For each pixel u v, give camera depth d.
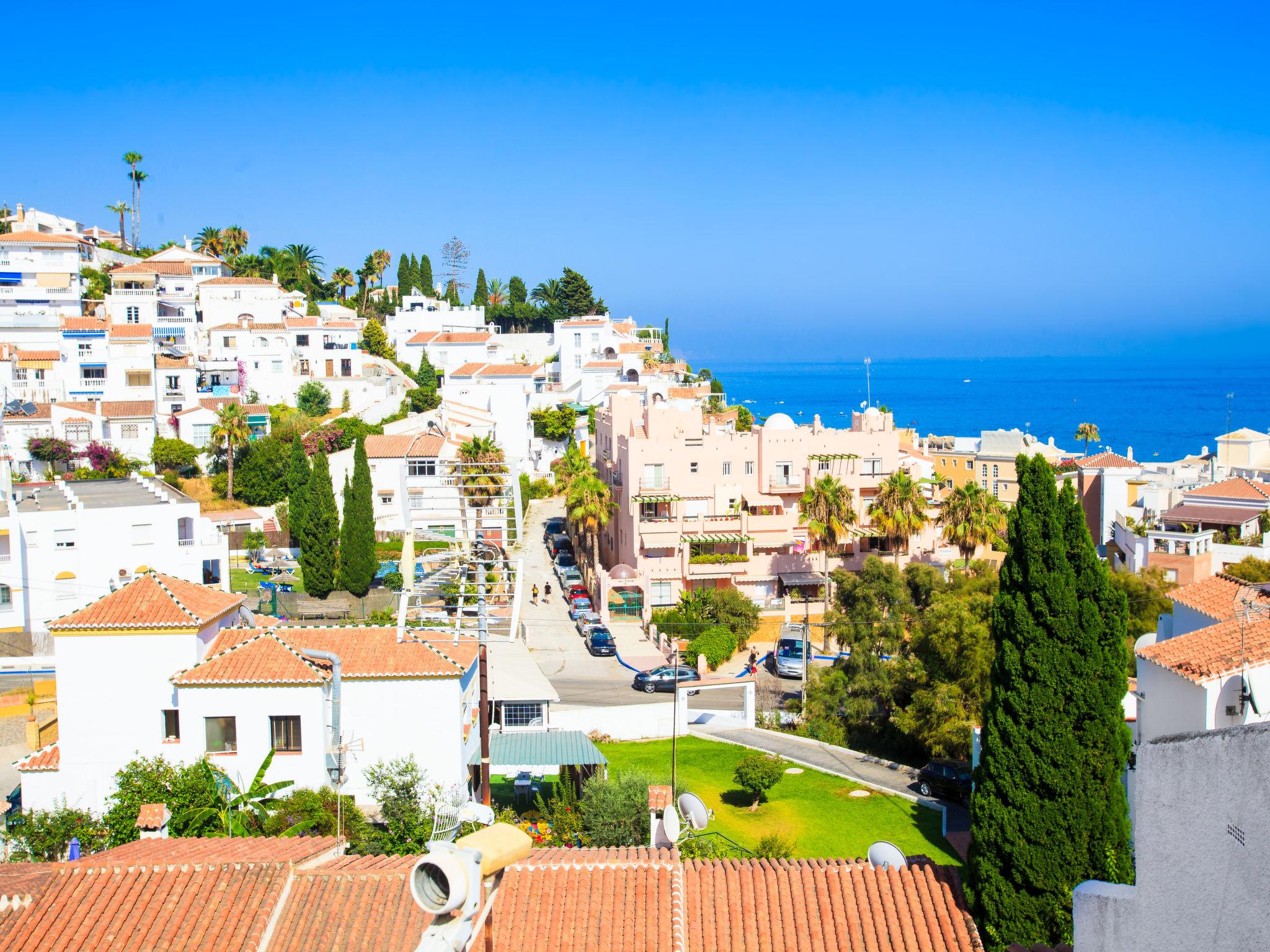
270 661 35.09
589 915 21.50
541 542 98.69
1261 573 58.59
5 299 115.94
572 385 138.12
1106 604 22.05
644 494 81.19
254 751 34.69
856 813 41.19
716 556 80.62
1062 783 21.39
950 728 45.41
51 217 159.00
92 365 101.88
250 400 110.88
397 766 34.41
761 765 41.66
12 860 31.30
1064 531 22.25
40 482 83.88
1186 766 13.18
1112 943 13.95
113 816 31.77
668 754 49.00
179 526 68.94
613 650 69.19
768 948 20.77
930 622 50.62
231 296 130.00
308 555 74.06
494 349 144.00
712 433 83.62
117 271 124.12
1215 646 26.39
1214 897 12.88
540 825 34.56
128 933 21.16
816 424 85.69
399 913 21.62
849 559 83.56
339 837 28.20
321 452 74.75
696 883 22.48
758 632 74.81
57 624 35.50
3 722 51.59
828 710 54.38
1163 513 81.31
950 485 114.81
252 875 22.33
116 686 35.72
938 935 20.88
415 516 90.12
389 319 153.00
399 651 36.69
